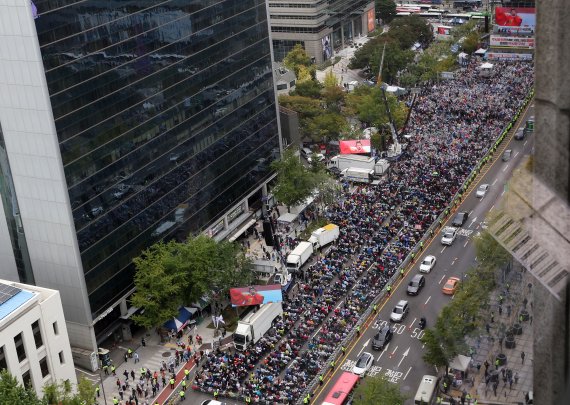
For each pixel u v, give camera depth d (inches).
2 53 4141.2
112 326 4778.5
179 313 4869.6
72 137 4333.2
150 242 5044.3
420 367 4217.5
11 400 3235.7
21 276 4709.6
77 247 4421.8
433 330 2952.8
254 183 6392.7
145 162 4945.9
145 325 4665.4
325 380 4190.5
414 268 5295.3
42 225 4471.0
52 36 4121.6
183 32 5221.5
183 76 5255.9
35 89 4128.9
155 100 4990.2
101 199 4586.6
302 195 6181.1
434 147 7288.4
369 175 6692.9
